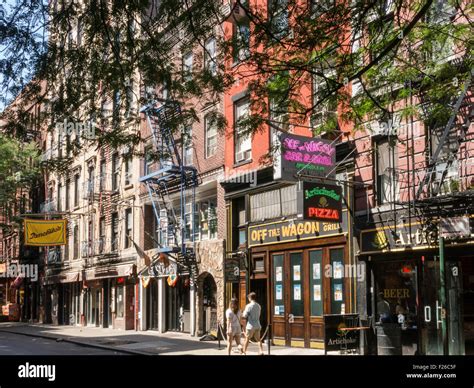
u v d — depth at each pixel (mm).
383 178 17281
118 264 32594
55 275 42188
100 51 9883
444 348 14172
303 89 15023
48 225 34250
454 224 14523
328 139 18594
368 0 10914
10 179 40875
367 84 13648
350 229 18141
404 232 16172
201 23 10453
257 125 11695
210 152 25406
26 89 9633
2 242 53875
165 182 27906
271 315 21500
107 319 35156
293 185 20734
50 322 44406
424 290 15898
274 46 11383
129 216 32500
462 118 14570
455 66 12859
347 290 18094
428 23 12578
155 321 29797
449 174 14914
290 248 20766
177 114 11234
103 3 9531
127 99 10508
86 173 38219
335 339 16188
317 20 10820
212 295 24984
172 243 27375
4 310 49344
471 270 14852
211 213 26047
